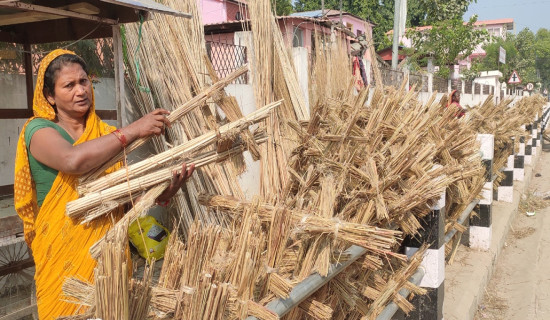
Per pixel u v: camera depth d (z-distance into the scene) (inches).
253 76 214.7
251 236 76.8
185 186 158.2
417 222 126.8
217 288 62.9
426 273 135.3
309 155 117.4
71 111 80.6
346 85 245.8
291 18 439.2
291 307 77.2
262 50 210.5
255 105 214.7
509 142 303.1
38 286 78.8
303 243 88.4
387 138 130.4
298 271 88.2
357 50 371.6
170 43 178.1
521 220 319.9
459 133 164.2
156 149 162.1
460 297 170.1
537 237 280.5
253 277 72.5
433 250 134.1
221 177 158.6
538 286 205.0
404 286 120.3
